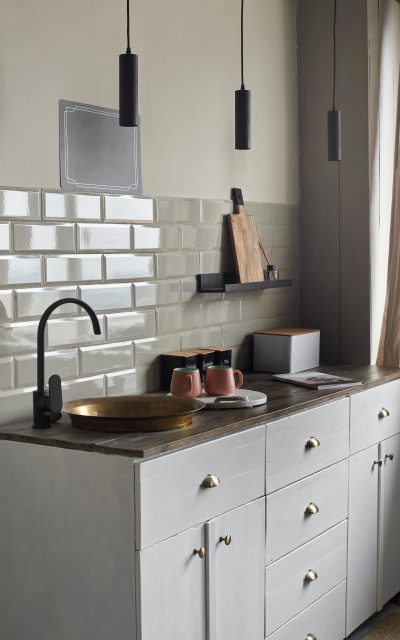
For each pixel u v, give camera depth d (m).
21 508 2.33
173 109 3.11
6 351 2.47
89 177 2.74
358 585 3.27
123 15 2.86
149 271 3.02
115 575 2.17
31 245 2.53
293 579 2.83
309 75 3.85
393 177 3.79
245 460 2.53
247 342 3.60
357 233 3.76
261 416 2.60
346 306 3.82
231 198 3.46
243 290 3.32
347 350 3.83
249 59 3.54
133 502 2.12
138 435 2.29
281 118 3.77
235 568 2.50
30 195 2.52
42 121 2.56
